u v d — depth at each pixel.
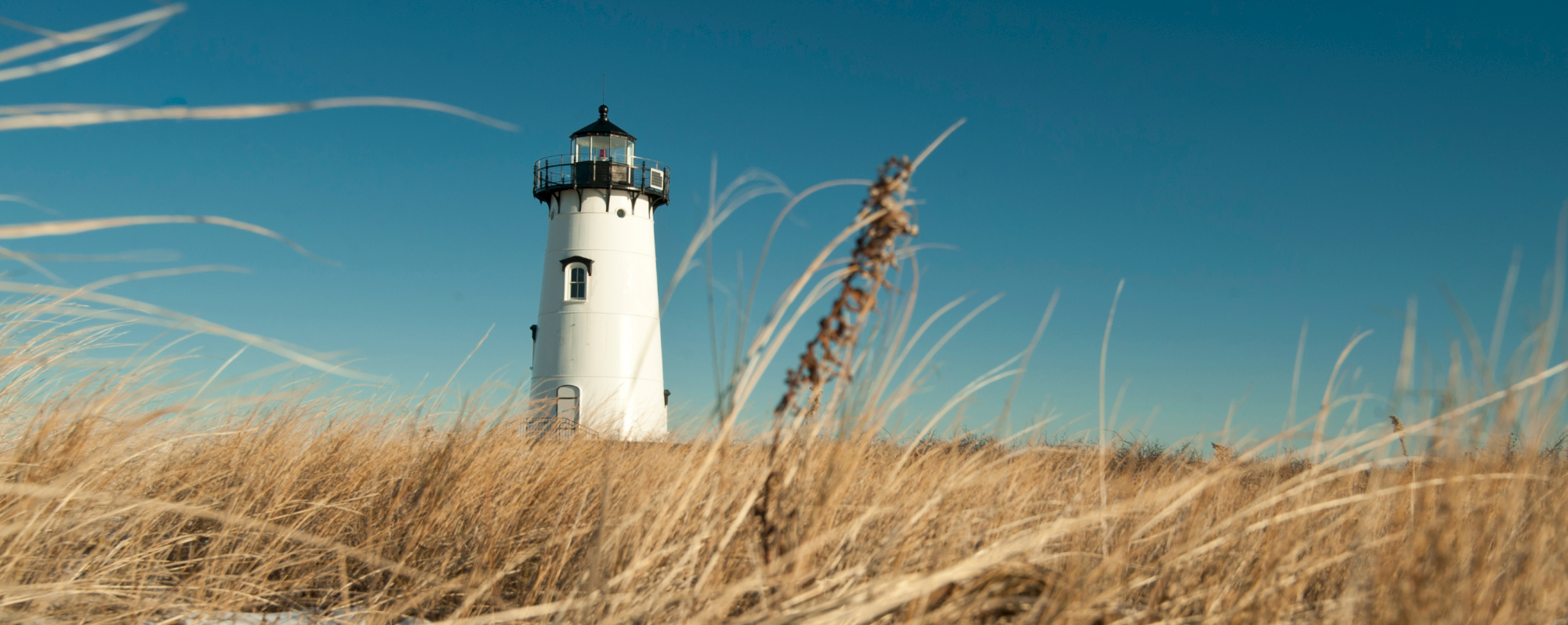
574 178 26.17
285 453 4.13
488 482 4.00
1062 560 2.82
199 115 1.21
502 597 3.21
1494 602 2.00
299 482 3.94
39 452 3.04
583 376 25.23
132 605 2.84
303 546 3.44
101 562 2.99
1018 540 2.48
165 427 3.61
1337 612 2.30
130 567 3.04
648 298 26.48
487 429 4.85
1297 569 2.47
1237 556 2.71
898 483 3.11
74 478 2.79
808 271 2.38
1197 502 2.92
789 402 2.48
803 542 2.47
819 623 1.96
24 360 3.31
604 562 2.79
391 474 4.17
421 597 2.98
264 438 4.33
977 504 3.17
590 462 4.54
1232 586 2.52
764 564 2.44
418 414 5.01
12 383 3.41
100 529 3.03
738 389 2.42
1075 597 2.16
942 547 2.67
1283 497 2.53
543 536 3.58
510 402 5.02
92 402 3.35
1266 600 2.34
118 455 3.30
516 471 4.39
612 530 3.13
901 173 2.47
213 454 4.05
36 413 3.32
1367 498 2.58
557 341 25.72
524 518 3.87
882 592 2.08
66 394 3.40
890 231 2.45
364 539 3.57
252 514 3.49
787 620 2.03
